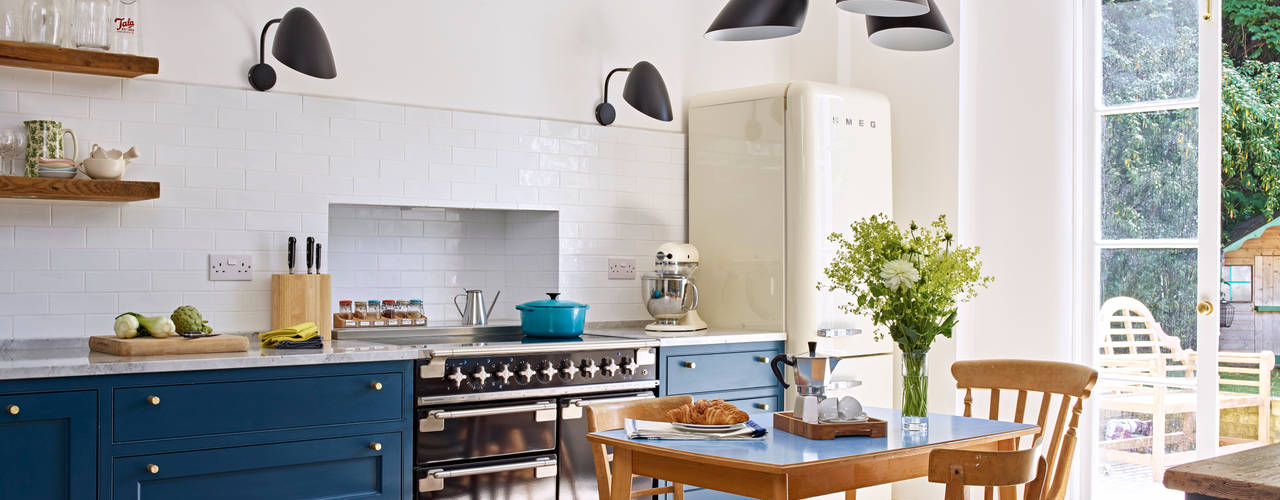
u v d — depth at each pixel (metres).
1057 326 5.04
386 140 4.47
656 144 5.30
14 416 3.09
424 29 4.60
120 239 3.90
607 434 2.95
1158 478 4.82
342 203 4.36
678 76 5.41
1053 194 5.06
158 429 3.32
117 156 3.76
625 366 4.36
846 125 5.04
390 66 4.50
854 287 3.16
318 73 4.04
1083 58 5.06
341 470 3.67
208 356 3.48
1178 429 4.79
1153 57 4.89
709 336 4.62
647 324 5.23
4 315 3.70
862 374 5.04
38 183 3.48
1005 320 5.14
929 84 5.31
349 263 4.67
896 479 2.88
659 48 5.34
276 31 4.18
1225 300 4.70
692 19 5.48
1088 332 5.02
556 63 4.98
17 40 3.55
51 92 3.77
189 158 4.02
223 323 4.09
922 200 5.32
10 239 3.71
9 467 3.10
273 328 4.14
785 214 4.93
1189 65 4.80
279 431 3.53
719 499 4.59
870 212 5.12
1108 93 5.02
